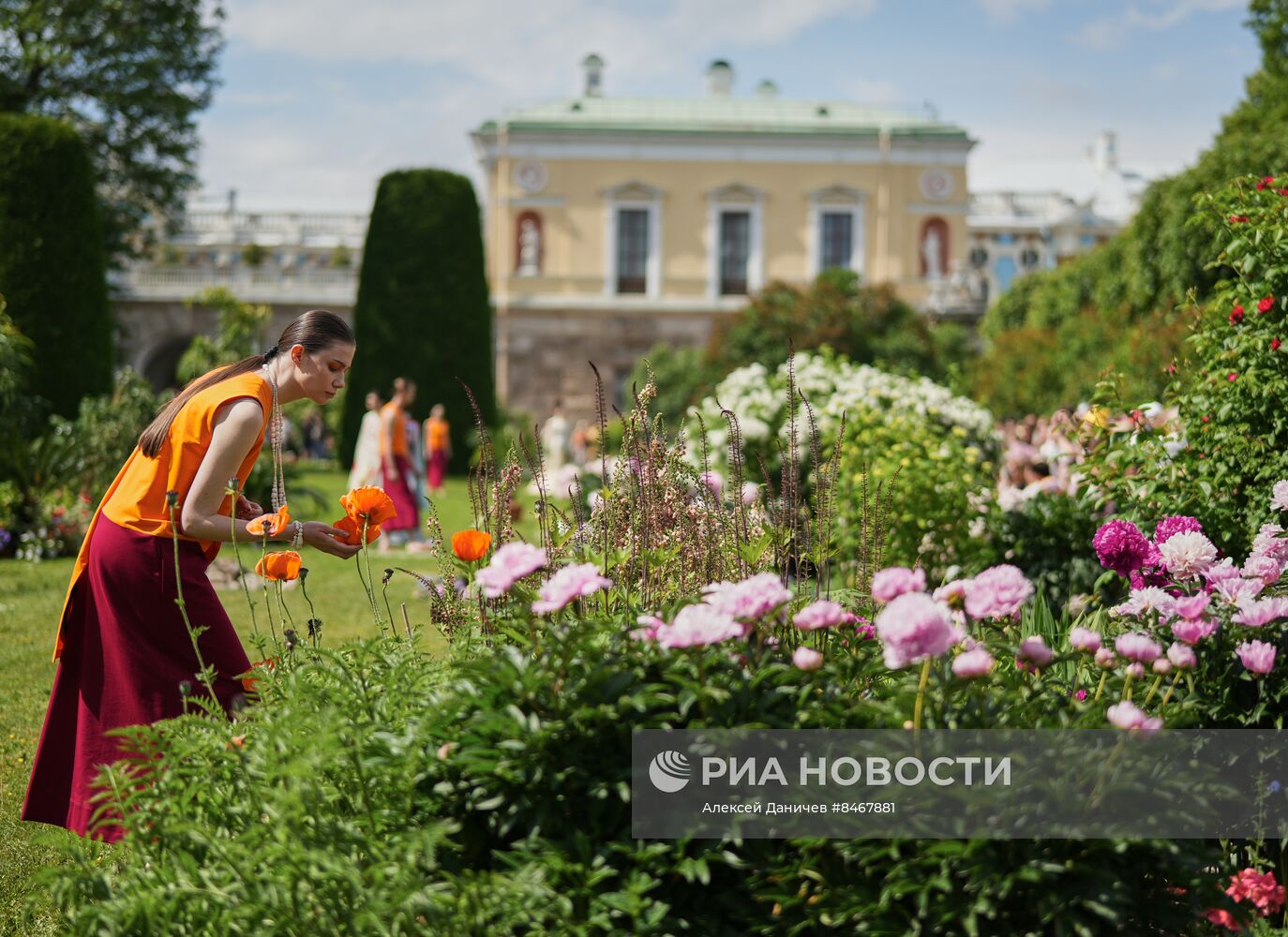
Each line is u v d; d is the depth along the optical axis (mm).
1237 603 2861
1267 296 4387
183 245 56219
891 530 6402
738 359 26156
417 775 2281
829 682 2414
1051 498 6102
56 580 9133
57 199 14078
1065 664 3143
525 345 35406
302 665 2748
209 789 2449
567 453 24625
